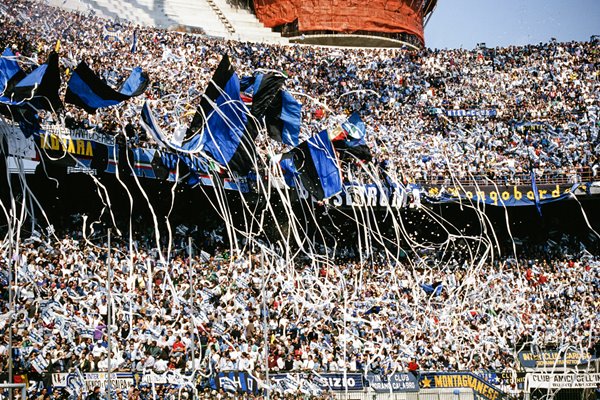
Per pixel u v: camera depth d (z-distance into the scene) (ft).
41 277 87.45
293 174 99.09
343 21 187.62
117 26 138.82
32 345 78.02
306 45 172.35
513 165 138.10
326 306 104.73
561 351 111.45
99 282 91.76
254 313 99.19
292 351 95.96
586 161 142.00
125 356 84.64
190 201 115.14
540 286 130.11
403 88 159.02
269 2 187.93
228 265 106.52
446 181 130.41
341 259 124.88
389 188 121.60
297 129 90.94
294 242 121.29
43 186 98.68
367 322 105.40
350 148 97.66
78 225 101.71
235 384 86.74
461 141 144.56
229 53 151.53
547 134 150.30
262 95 86.33
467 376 101.71
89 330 84.07
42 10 126.93
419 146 139.64
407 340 105.81
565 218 140.77
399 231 131.23
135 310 90.07
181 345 87.10
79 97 77.56
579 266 135.95
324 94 151.23
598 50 171.42
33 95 72.38
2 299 81.97
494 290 122.83
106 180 102.58
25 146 80.43
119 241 102.27
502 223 138.21
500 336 113.80
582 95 162.20
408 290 118.52
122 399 78.38
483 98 160.45
